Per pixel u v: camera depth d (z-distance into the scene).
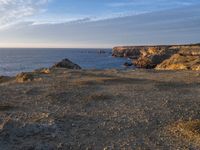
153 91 24.31
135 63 106.62
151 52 144.88
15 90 25.66
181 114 16.86
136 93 23.39
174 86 26.84
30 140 12.52
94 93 23.38
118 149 11.79
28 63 141.75
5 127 13.26
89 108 18.61
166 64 66.56
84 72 41.69
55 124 14.59
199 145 12.11
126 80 31.16
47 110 18.08
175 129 14.18
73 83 29.06
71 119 15.91
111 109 18.27
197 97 21.62
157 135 13.47
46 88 26.44
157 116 16.52
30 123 14.36
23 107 18.91
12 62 150.00
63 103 20.11
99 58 178.12
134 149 11.79
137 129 14.32
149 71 44.34
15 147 11.72
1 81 39.06
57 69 45.84
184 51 110.31
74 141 12.60
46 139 12.72
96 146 12.08
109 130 14.14
